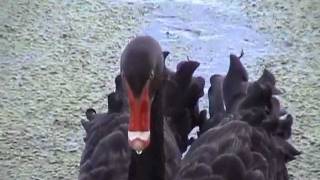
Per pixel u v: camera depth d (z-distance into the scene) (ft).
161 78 3.55
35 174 5.10
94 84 6.01
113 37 6.75
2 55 6.41
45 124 5.54
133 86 3.41
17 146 5.32
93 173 4.15
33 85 5.98
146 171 3.83
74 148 5.33
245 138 4.24
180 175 4.13
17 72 6.16
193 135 5.23
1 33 6.77
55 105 5.74
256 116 4.40
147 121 3.41
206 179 4.06
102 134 4.35
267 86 4.49
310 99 5.87
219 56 6.50
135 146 3.38
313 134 5.49
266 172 4.15
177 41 6.72
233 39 6.79
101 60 6.36
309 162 5.25
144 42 3.50
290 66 6.32
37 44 6.61
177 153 4.41
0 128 5.48
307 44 6.71
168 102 4.71
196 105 4.84
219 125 4.42
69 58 6.38
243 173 4.09
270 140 4.34
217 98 4.76
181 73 4.78
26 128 5.49
